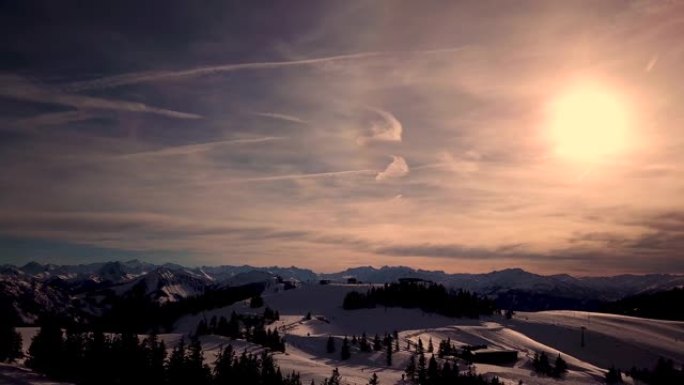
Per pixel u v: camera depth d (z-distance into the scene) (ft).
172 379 440.86
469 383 545.44
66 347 485.15
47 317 536.01
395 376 576.20
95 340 482.69
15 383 421.18
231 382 438.40
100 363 461.78
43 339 488.02
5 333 520.01
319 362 638.53
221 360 460.14
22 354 542.57
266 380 438.40
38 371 478.18
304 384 463.42
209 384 439.22
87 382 459.32
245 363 452.35
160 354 465.06
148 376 450.30
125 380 454.81
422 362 563.48
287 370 521.24
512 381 609.83
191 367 440.04
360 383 494.59
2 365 476.95
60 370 470.80
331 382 457.27
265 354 485.97
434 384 543.39
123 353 463.83
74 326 581.94
